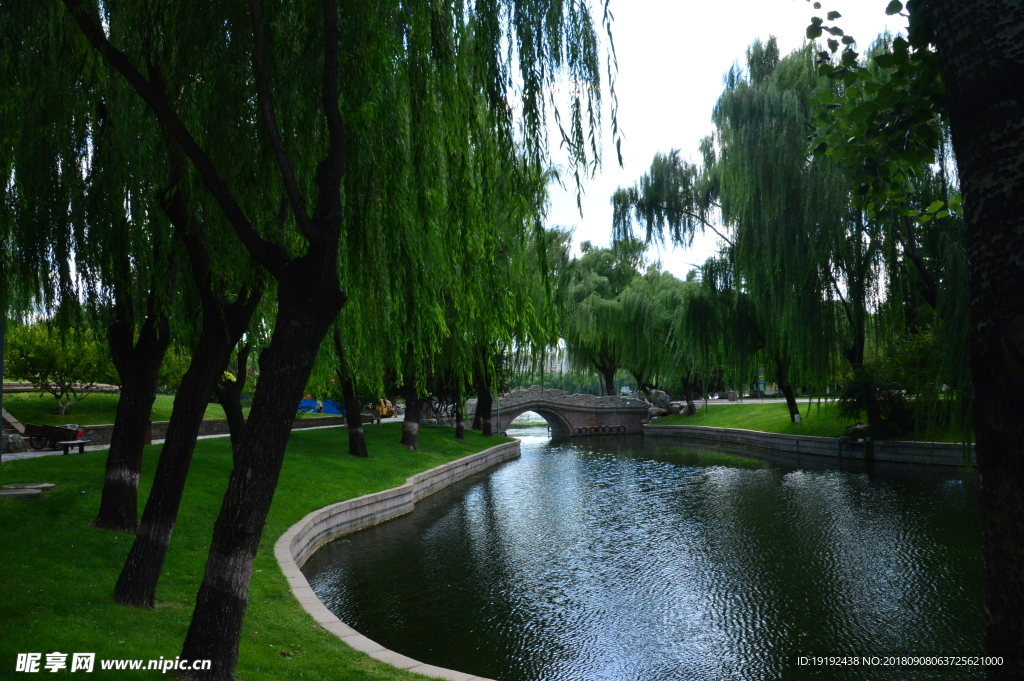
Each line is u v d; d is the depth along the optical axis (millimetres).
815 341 28562
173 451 8547
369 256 7547
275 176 7363
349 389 25625
